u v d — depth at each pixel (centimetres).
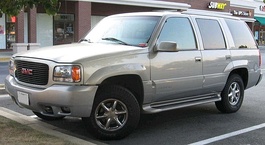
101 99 543
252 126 675
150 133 616
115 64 541
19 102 568
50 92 513
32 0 505
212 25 729
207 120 716
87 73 516
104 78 527
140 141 569
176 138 591
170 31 636
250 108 838
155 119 715
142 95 585
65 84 514
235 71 780
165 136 600
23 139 512
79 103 510
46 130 597
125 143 556
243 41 800
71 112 514
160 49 595
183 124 681
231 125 681
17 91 566
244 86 814
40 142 501
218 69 709
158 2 3250
